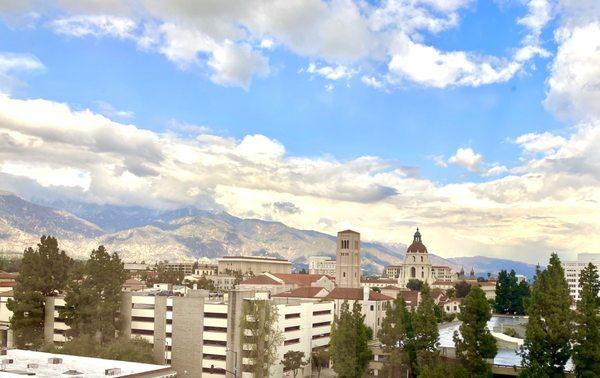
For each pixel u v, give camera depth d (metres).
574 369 120.44
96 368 116.56
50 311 180.25
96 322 167.00
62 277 186.75
